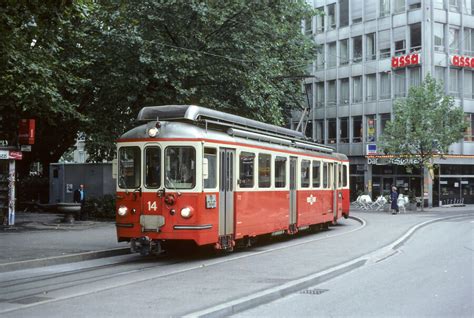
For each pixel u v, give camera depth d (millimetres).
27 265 13711
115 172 15406
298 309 8914
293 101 41688
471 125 52938
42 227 24141
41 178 37188
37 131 34469
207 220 14922
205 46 27922
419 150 45031
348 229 27156
